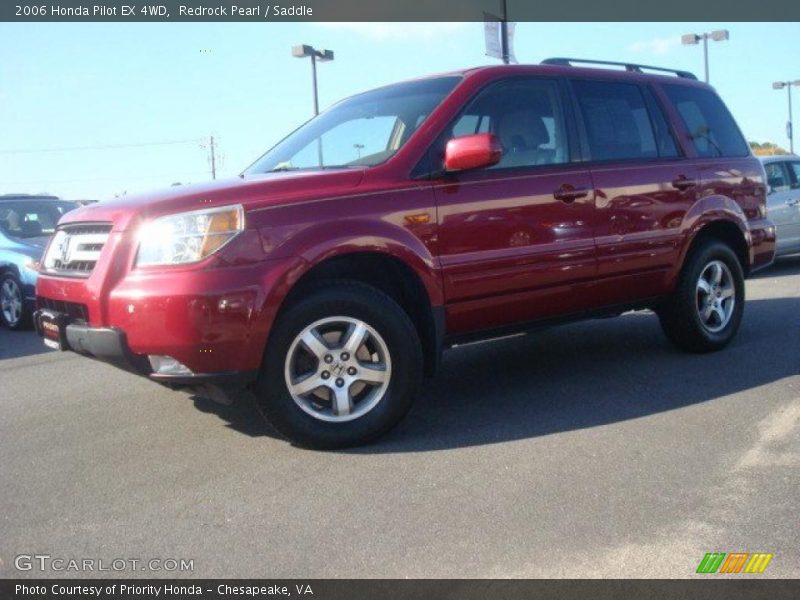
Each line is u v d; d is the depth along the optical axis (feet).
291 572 9.99
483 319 15.85
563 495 12.00
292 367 13.74
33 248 30.76
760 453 13.53
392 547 10.53
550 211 16.52
